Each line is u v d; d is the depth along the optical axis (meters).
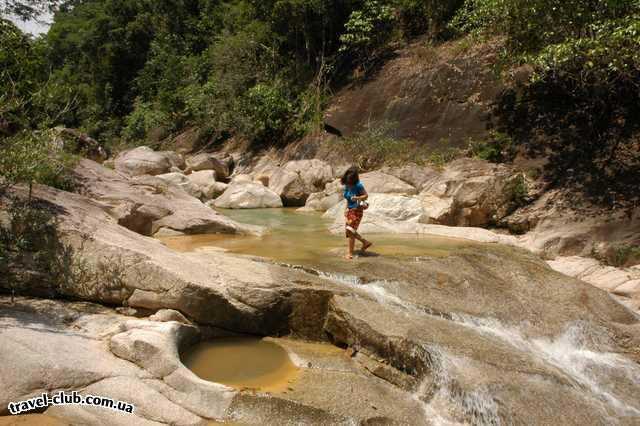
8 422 3.66
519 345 5.73
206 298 5.50
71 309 5.44
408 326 5.38
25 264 5.61
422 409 4.57
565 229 9.98
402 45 19.72
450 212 11.23
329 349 5.58
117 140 28.92
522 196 11.42
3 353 4.05
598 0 10.55
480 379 4.75
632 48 9.66
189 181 15.54
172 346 4.68
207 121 23.00
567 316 6.36
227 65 22.73
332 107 18.98
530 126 13.34
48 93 6.87
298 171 15.98
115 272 5.61
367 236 9.88
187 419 3.99
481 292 6.68
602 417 4.70
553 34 11.38
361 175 13.60
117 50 35.12
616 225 9.62
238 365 5.03
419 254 8.08
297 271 6.59
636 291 7.48
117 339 4.57
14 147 6.11
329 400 4.42
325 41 21.84
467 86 15.55
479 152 13.65
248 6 22.12
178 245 8.31
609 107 12.16
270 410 4.16
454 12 18.09
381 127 16.16
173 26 33.16
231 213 13.53
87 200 7.12
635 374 5.54
